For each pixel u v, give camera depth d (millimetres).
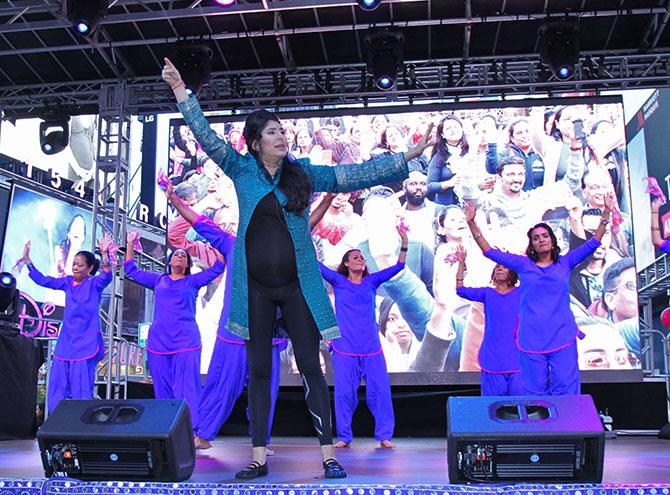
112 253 5355
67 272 13602
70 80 7645
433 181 7273
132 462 2396
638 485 2023
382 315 7117
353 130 7430
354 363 5355
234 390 4699
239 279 2609
